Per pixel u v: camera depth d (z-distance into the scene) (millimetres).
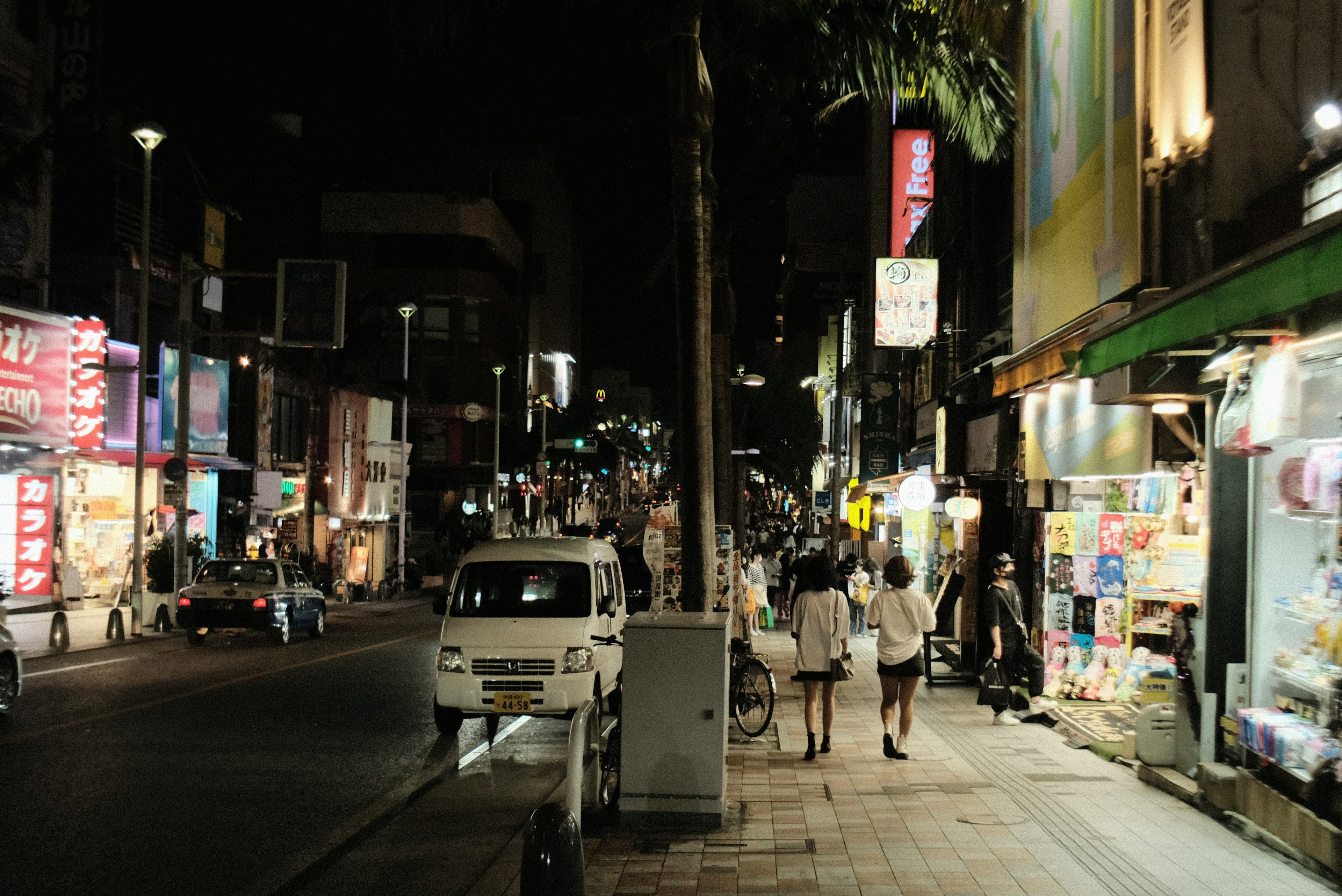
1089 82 12891
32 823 8039
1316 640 7016
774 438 50750
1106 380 8992
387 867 7215
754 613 25359
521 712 11898
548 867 4355
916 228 27062
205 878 6863
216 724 12555
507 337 80562
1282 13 9523
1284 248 5242
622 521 103375
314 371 39188
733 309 18156
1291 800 6766
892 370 34750
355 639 24047
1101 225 12344
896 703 13586
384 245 72438
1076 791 8680
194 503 34000
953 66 13594
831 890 6195
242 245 62156
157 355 35250
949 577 16359
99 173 33156
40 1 31031
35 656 18703
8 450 25500
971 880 6324
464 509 63750
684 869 6703
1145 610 12250
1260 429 6766
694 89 10961
